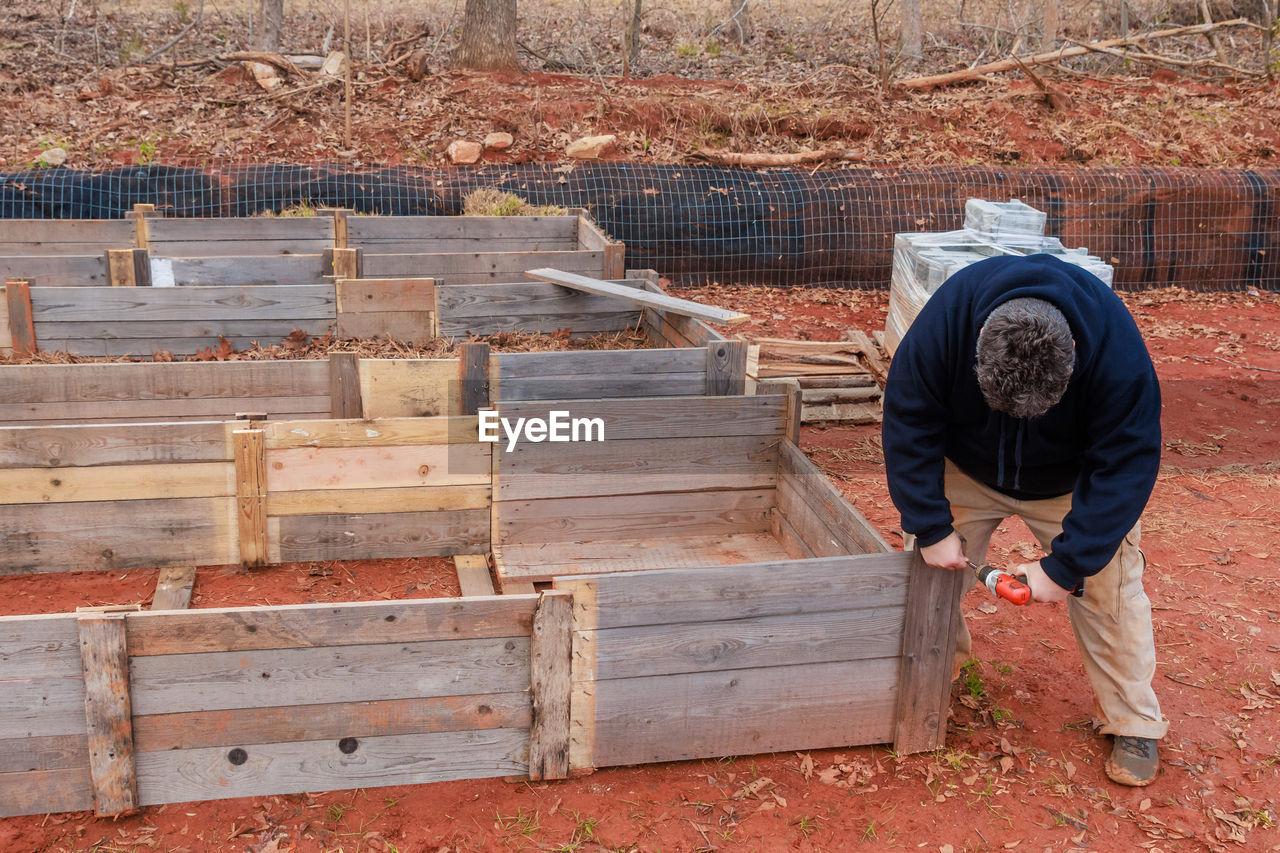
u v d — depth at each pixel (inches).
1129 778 138.8
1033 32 713.6
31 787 122.6
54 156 431.2
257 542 191.0
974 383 118.8
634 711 135.5
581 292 296.4
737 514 211.5
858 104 529.3
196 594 181.6
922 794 136.9
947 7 776.9
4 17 613.6
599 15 732.0
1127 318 115.0
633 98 508.1
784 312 400.8
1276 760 145.5
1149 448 114.8
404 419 190.2
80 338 263.3
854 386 295.7
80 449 179.3
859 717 143.4
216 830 124.0
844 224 436.8
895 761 143.8
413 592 186.4
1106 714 143.2
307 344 278.4
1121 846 128.2
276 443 186.2
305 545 193.6
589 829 126.6
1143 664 137.9
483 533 201.0
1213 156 513.0
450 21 682.2
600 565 195.8
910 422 124.0
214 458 185.6
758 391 207.9
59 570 185.3
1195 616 185.0
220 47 631.8
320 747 128.0
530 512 201.5
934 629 140.4
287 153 454.0
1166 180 458.3
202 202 411.8
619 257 312.5
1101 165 500.4
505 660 130.0
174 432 182.2
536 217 359.3
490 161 463.5
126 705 120.2
